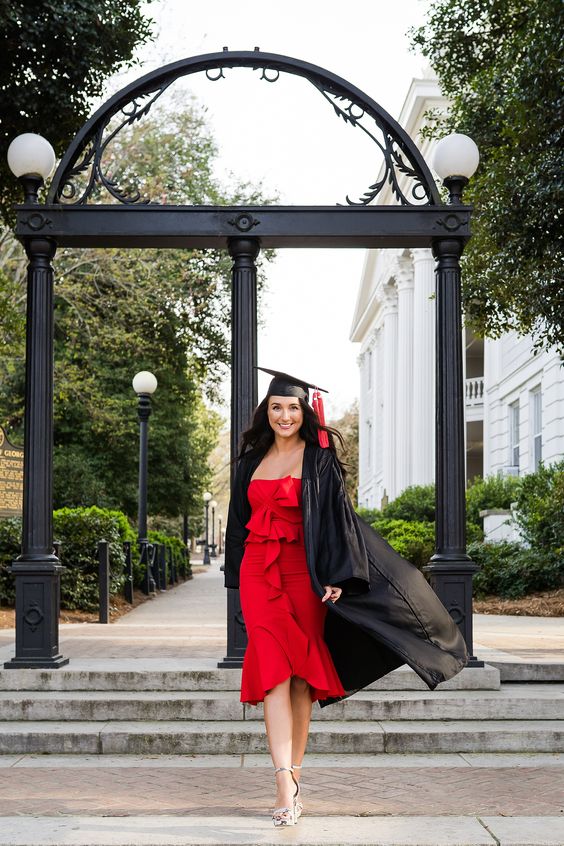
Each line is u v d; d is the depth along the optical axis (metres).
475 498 22.55
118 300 23.30
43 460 6.99
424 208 7.13
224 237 7.14
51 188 7.20
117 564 13.23
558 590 14.83
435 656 4.42
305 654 4.39
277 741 4.27
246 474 4.67
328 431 4.61
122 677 6.51
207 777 5.23
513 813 4.53
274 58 7.26
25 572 6.77
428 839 4.10
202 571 36.75
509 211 10.97
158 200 22.19
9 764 5.55
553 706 6.19
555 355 20.08
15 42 9.95
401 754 5.79
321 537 4.39
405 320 34.31
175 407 29.78
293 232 7.12
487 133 12.42
